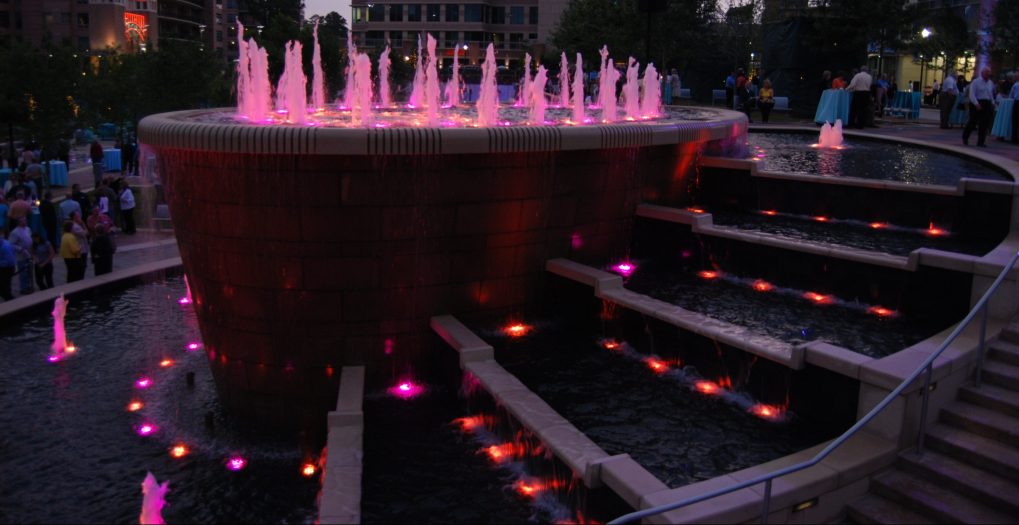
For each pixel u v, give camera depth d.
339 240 7.66
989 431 6.03
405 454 6.58
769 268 9.36
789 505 5.30
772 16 38.06
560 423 6.03
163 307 12.38
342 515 5.26
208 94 41.81
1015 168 11.96
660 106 18.84
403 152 7.29
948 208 10.11
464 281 8.39
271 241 7.66
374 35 103.38
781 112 29.78
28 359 10.01
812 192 11.32
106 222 14.47
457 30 101.69
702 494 4.88
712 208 12.17
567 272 8.82
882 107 28.67
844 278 8.66
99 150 27.67
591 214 9.47
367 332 8.06
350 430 6.53
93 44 92.69
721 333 7.14
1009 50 32.16
